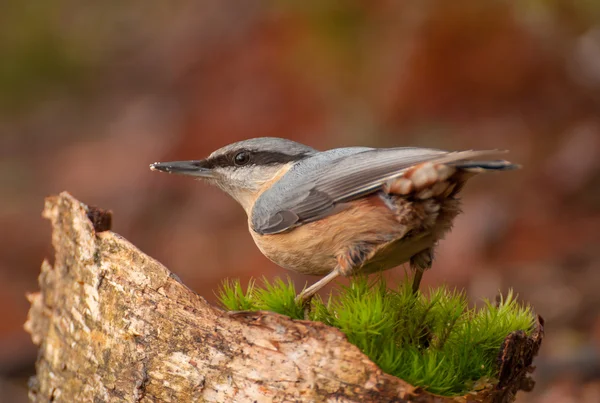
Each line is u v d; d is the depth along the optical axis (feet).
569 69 45.57
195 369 16.67
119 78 66.59
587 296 35.65
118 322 17.85
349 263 20.02
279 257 21.83
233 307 19.51
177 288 17.10
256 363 16.21
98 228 19.17
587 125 44.55
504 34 46.26
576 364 31.76
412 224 19.58
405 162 19.34
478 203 42.60
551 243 39.29
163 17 69.56
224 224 47.26
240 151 24.25
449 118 46.62
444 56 46.98
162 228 48.93
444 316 18.92
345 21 48.85
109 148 58.34
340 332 15.79
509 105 46.26
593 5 43.01
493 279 37.68
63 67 66.13
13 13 65.21
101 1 70.18
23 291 45.37
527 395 31.24
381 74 47.91
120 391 17.72
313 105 48.65
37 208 53.98
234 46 56.13
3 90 65.00
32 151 61.93
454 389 17.22
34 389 21.33
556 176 43.06
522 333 17.30
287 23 51.16
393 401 15.53
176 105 57.88
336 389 15.69
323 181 20.63
